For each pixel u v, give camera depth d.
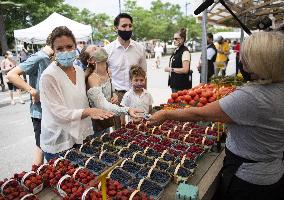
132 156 2.15
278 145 1.49
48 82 2.19
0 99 10.24
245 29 2.30
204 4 2.15
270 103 1.38
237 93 1.46
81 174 1.84
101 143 2.41
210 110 1.52
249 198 1.58
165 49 36.16
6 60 11.44
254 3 4.96
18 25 29.47
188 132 2.63
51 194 1.79
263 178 1.52
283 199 1.63
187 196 1.60
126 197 1.61
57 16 10.80
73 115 2.19
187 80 5.20
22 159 4.68
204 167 2.07
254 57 1.38
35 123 3.30
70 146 2.32
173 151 2.23
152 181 1.79
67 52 2.19
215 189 1.95
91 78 2.51
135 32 44.12
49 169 1.92
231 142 1.63
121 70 4.15
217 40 10.80
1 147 5.26
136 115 2.44
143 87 3.67
